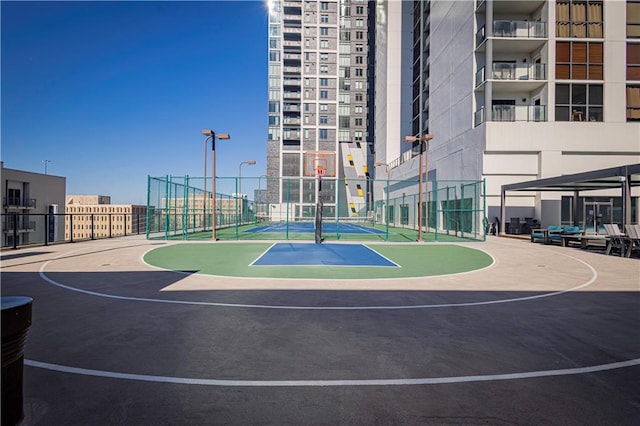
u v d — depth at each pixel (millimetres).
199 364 4613
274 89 86875
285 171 85438
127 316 6672
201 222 32969
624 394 3936
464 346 5289
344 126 88375
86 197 88812
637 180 19016
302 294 8461
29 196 51469
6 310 3119
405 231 34281
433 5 38219
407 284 9719
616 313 7102
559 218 26188
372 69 89000
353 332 5844
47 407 3584
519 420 3428
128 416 3445
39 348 5109
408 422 3383
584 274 11500
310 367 4551
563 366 4637
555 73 26453
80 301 7773
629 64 26562
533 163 26438
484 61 28625
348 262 13617
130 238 23828
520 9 28062
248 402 3717
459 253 16672
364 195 71750
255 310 7090
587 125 26016
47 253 16031
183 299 7945
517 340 5555
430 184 37250
